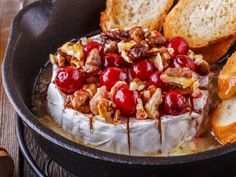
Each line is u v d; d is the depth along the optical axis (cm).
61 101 31
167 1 38
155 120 29
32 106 33
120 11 39
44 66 37
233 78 31
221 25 36
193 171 26
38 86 35
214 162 26
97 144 31
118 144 30
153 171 26
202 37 37
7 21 43
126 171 26
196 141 31
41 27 36
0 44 41
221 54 36
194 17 37
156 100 30
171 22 37
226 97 32
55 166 32
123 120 30
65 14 37
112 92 30
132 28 35
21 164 32
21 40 33
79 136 31
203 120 31
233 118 30
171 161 25
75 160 27
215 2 37
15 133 34
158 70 31
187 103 30
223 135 30
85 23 39
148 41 33
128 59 31
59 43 38
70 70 31
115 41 33
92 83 32
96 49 32
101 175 27
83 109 30
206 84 32
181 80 30
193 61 32
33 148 33
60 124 32
